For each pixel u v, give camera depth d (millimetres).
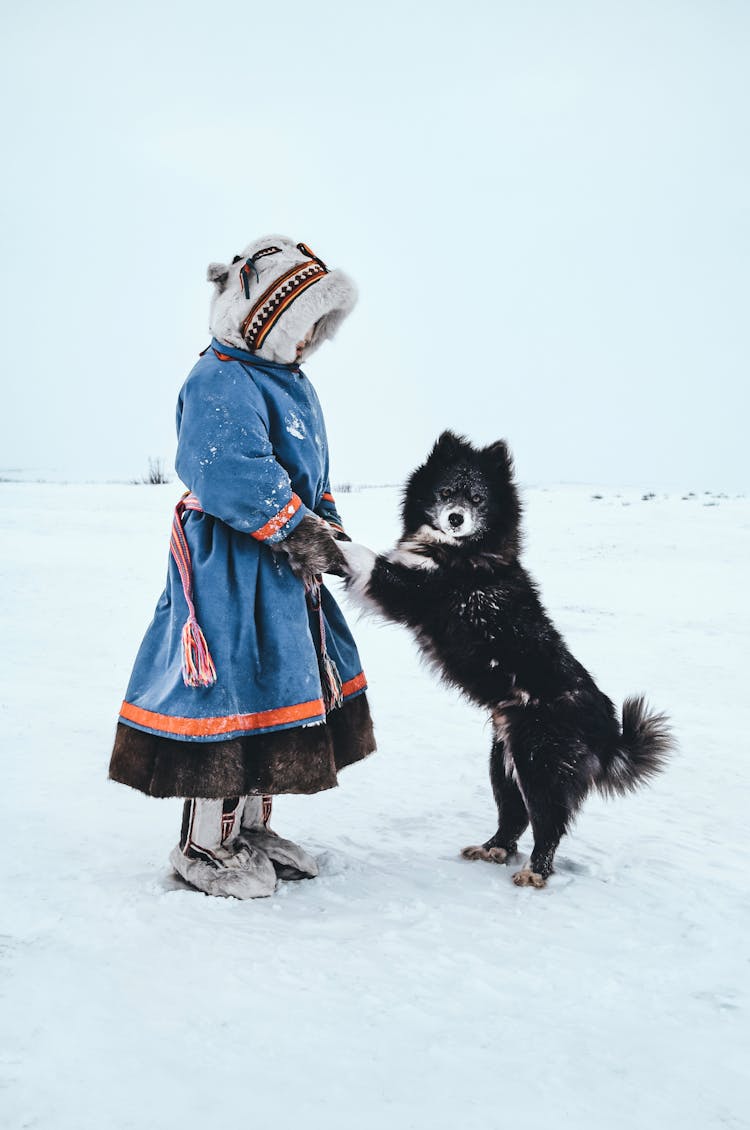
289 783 3154
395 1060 2049
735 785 5066
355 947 2705
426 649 4328
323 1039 2127
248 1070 1974
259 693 3172
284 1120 1794
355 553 3961
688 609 12562
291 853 3420
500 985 2486
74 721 5688
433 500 4520
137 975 2412
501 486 4578
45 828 3701
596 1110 1887
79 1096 1836
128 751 3166
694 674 8617
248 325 3344
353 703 3658
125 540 17797
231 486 3123
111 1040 2064
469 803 4598
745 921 3045
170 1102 1836
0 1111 1769
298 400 3535
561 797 3732
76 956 2498
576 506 26438
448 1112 1851
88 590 11961
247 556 3242
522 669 4012
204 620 3135
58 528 19172
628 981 2551
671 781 5141
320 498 3900
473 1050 2111
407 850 3873
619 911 3141
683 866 3682
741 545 19125
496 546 4441
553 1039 2186
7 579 12469
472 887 3395
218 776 3051
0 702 6113
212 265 3465
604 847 3986
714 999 2455
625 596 13609
